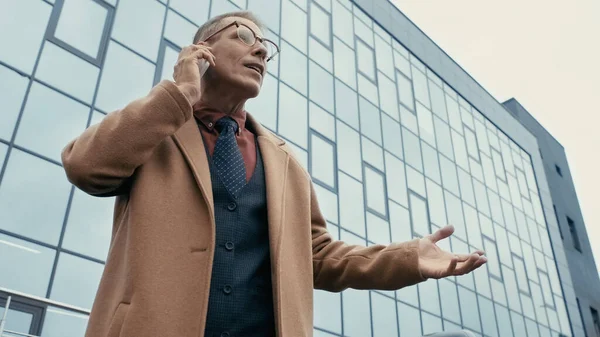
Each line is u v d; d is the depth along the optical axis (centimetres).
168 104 144
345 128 1320
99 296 143
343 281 183
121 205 164
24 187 700
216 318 143
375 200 1296
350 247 189
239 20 192
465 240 1581
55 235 702
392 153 1448
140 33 939
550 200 2261
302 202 180
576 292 2050
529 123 2530
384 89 1558
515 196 2003
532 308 1723
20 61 762
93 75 839
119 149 138
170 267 135
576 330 1897
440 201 1548
